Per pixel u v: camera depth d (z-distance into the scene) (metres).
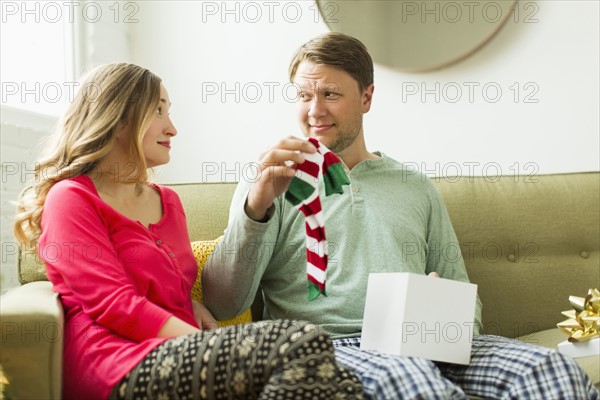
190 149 2.61
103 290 1.25
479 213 1.97
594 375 1.39
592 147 2.20
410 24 2.37
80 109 1.43
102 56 2.49
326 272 1.55
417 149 2.38
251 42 2.55
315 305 1.53
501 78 2.29
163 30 2.64
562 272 1.93
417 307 1.31
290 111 2.51
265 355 1.08
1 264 2.06
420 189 1.71
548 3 2.24
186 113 2.62
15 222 1.45
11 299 1.29
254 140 2.54
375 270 1.54
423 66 2.35
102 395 1.16
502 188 2.01
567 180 2.03
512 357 1.27
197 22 2.61
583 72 2.21
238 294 1.52
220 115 2.58
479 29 2.29
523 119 2.27
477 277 1.94
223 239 1.51
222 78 2.58
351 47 1.64
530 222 1.96
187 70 2.62
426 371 1.14
